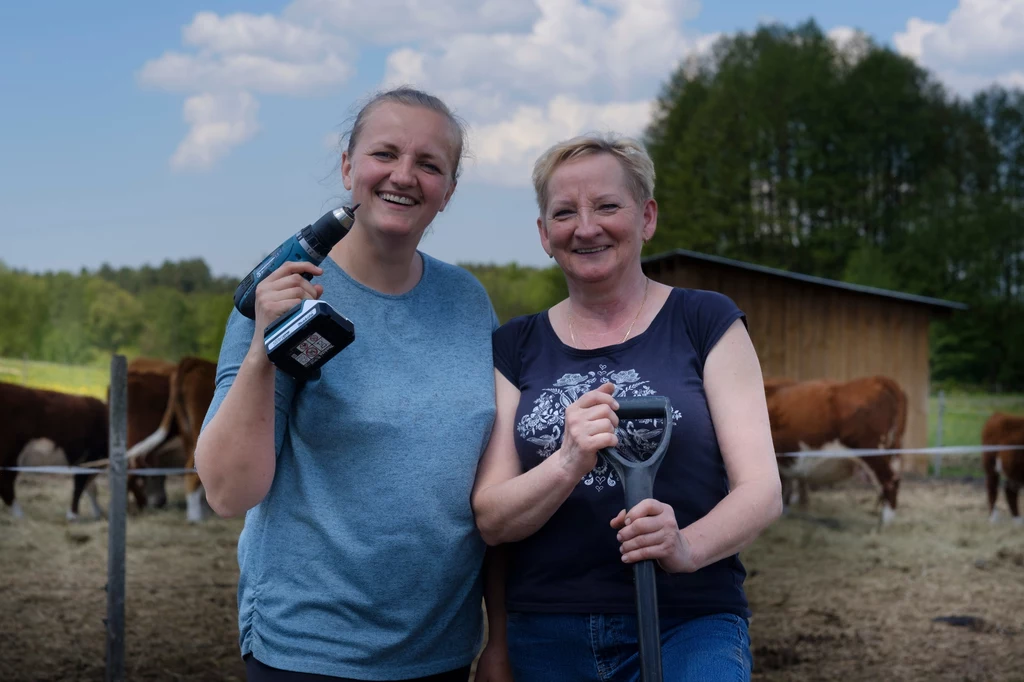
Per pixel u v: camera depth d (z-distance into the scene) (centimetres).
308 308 160
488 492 189
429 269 208
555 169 198
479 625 203
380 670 184
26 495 889
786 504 918
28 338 3612
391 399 186
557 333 204
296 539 184
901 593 584
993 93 4775
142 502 840
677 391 189
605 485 189
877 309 1195
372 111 192
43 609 525
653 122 5006
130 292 4703
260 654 185
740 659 178
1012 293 3709
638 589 171
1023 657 461
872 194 4372
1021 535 775
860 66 4562
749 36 5253
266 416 172
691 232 4178
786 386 922
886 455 850
